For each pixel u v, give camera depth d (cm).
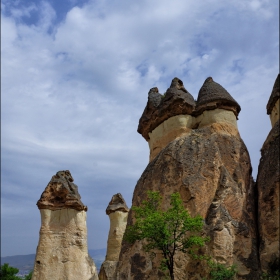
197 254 2073
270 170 2095
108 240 4041
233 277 1914
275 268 1870
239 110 2808
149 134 3061
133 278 2233
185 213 2003
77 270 2456
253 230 2162
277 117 2362
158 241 2003
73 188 2673
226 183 2266
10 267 4378
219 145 2469
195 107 2762
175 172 2389
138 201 2566
